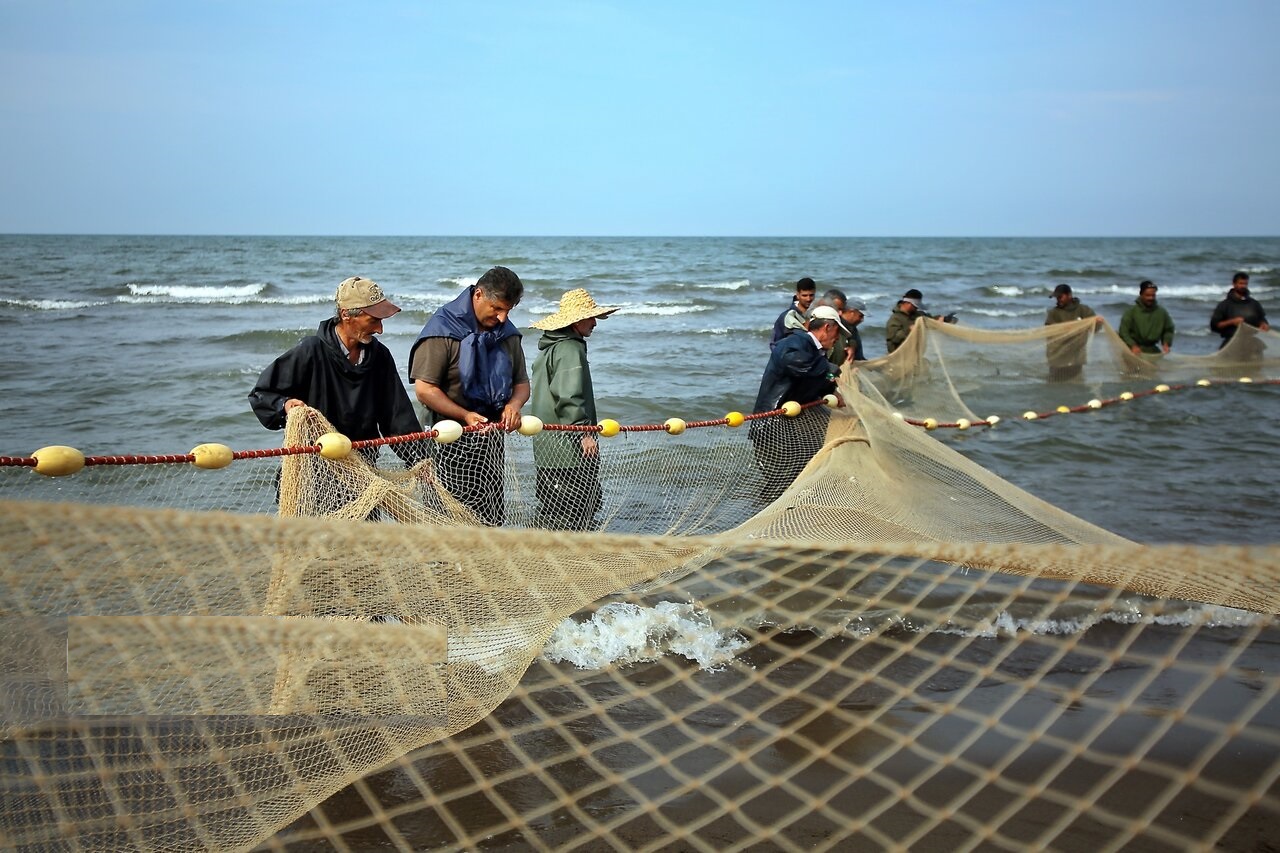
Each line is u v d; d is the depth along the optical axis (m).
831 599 4.67
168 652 3.02
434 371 4.88
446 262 50.91
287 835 3.24
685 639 4.80
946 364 11.20
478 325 5.00
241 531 2.50
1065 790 3.57
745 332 20.50
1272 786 3.61
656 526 5.96
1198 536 6.86
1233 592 3.08
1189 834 3.32
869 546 2.70
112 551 2.69
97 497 6.10
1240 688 4.36
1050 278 44.12
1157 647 4.78
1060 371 11.81
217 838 2.93
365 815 3.38
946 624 4.99
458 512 4.41
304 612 3.24
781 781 3.61
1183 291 38.78
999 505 5.67
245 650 3.12
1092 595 5.32
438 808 3.43
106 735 3.09
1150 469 8.90
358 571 3.26
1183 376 12.96
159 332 19.56
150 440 9.20
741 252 71.81
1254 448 9.79
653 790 3.56
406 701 3.39
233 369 13.83
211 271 41.12
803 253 70.56
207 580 3.00
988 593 5.35
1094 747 3.87
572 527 5.51
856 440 5.95
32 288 31.56
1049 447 9.66
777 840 3.24
